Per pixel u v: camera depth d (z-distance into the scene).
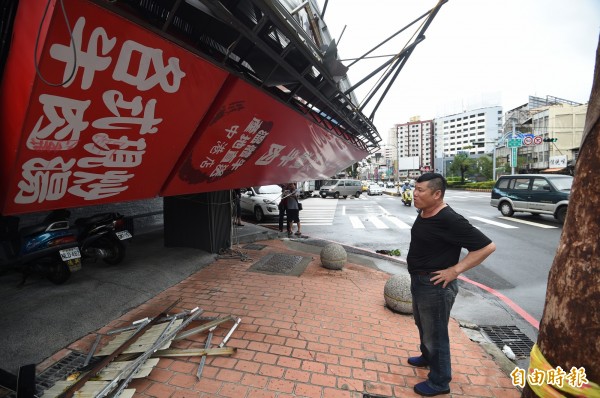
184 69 2.35
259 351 3.14
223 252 6.80
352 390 2.64
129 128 2.39
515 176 13.53
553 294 1.29
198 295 4.54
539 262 7.02
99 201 2.85
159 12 2.23
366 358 3.11
